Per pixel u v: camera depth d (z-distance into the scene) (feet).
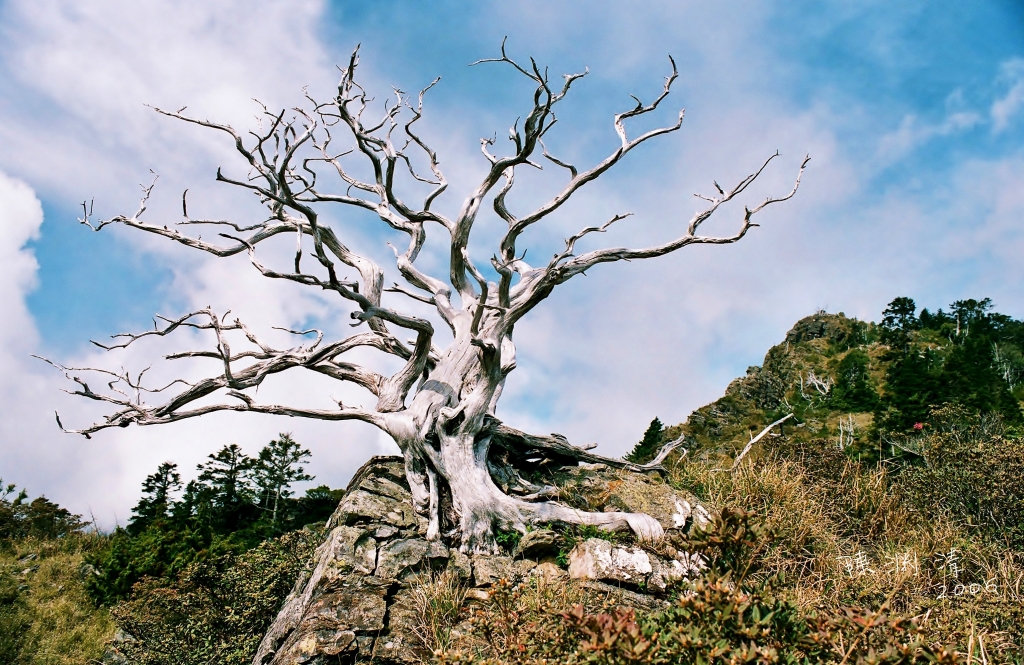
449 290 41.14
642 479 34.96
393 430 32.76
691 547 20.15
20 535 60.44
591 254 37.60
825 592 24.63
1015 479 33.24
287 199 34.76
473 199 35.86
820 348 296.51
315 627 22.20
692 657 14.02
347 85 37.83
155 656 31.24
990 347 232.94
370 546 26.71
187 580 35.12
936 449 40.29
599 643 13.78
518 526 29.73
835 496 35.09
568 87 34.12
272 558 32.78
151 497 65.36
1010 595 23.63
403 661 21.21
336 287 31.71
